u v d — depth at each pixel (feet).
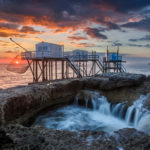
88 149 10.69
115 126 29.27
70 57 74.28
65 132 14.30
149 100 31.78
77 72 66.23
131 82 39.47
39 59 67.00
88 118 34.47
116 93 39.17
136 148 10.99
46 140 11.59
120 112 33.42
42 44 70.13
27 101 29.91
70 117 35.14
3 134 10.30
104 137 13.21
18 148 9.14
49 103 37.24
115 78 41.11
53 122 31.78
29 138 10.77
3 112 23.84
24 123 29.30
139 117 27.71
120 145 11.41
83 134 14.03
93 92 42.88
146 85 41.34
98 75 53.62
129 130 14.34
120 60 81.10
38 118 33.63
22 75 201.26
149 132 14.33
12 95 28.12
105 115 36.91
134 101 33.47
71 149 10.61
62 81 44.04
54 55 72.43
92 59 79.05
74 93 44.37
